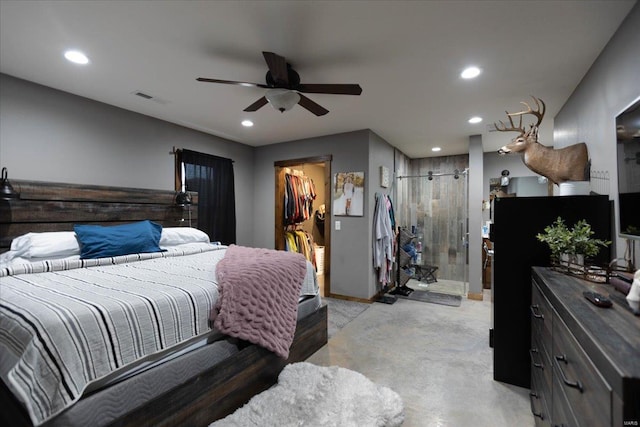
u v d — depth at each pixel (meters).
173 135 3.76
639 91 1.58
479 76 2.45
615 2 1.60
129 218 3.11
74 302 1.30
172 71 2.40
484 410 1.82
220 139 4.45
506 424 1.71
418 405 1.87
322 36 1.92
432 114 3.36
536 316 1.56
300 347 2.37
